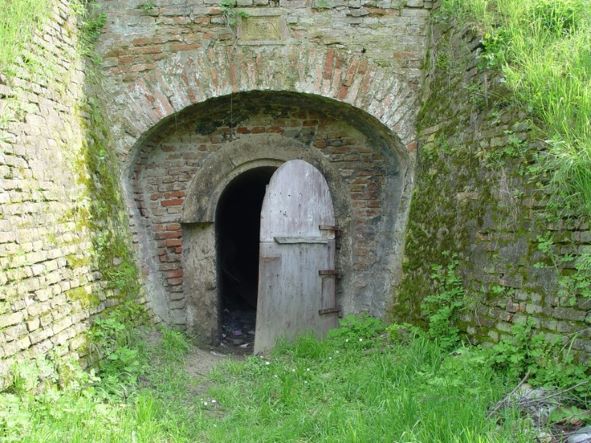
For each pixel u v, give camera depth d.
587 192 3.81
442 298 5.23
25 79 4.50
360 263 7.11
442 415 3.54
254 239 10.46
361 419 3.83
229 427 4.23
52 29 5.18
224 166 7.00
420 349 4.99
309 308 6.81
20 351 3.83
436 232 5.76
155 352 5.65
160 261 6.93
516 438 3.28
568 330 3.86
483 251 4.89
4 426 3.34
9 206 3.96
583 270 3.80
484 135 5.11
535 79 4.50
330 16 6.54
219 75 6.48
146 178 6.91
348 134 7.10
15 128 4.23
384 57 6.57
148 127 6.45
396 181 6.99
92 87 6.03
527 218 4.39
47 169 4.62
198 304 7.00
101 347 4.93
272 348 6.58
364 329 6.40
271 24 6.51
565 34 4.93
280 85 6.51
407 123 6.57
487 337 4.65
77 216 5.04
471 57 5.48
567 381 3.72
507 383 4.05
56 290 4.43
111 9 6.43
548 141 4.05
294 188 6.88
